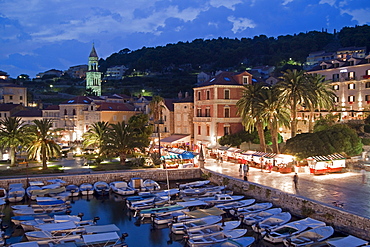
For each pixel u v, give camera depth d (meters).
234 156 72.81
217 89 81.31
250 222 39.31
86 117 111.81
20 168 65.38
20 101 153.12
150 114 96.19
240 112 72.94
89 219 43.78
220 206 45.34
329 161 55.47
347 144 59.62
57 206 46.09
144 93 182.50
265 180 52.97
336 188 46.66
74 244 32.75
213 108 81.81
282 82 65.56
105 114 108.44
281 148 68.88
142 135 86.62
